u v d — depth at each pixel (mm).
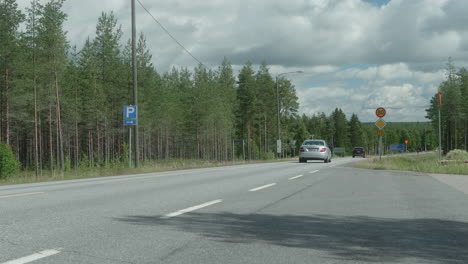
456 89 96375
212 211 7508
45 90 42688
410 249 4879
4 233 5598
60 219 6656
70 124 59938
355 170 20766
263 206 8156
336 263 4297
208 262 4285
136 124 26422
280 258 4457
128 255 4523
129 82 56625
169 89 81250
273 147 91250
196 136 77562
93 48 54000
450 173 19062
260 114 79062
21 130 62875
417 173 18797
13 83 41750
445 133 112500
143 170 25078
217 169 22922
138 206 8094
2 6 41312
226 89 79750
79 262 4238
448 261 4387
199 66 73688
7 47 40250
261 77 83625
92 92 53688
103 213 7250
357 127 175500
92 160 59219
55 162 65438
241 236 5492
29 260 4293
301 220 6660
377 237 5492
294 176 16391
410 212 7551
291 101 91250
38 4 40812
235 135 84812
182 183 13273
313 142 33750
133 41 26703
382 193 10516
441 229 6035
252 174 17734
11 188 12680
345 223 6438
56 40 40906
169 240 5242
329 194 10242
